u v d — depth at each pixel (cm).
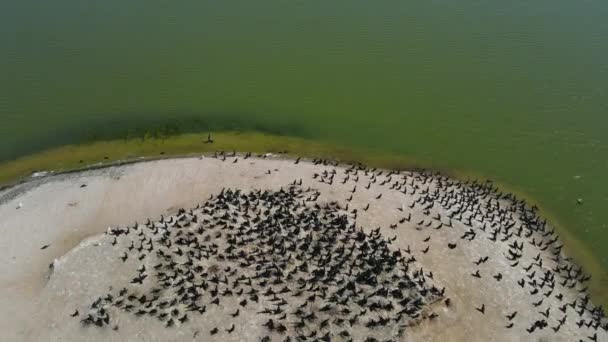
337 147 7612
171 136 7838
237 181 6762
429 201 6275
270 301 4881
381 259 5216
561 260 5816
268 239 5409
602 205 6606
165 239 5438
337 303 4838
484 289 5278
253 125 8056
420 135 7850
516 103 8525
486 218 6122
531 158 7412
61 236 6006
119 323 4819
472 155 7469
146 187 6750
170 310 4853
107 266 5253
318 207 6000
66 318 4928
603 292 5497
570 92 8781
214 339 4684
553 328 5012
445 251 5622
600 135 7819
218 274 5097
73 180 6962
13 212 6419
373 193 6438
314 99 8606
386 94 8731
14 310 5091
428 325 4869
